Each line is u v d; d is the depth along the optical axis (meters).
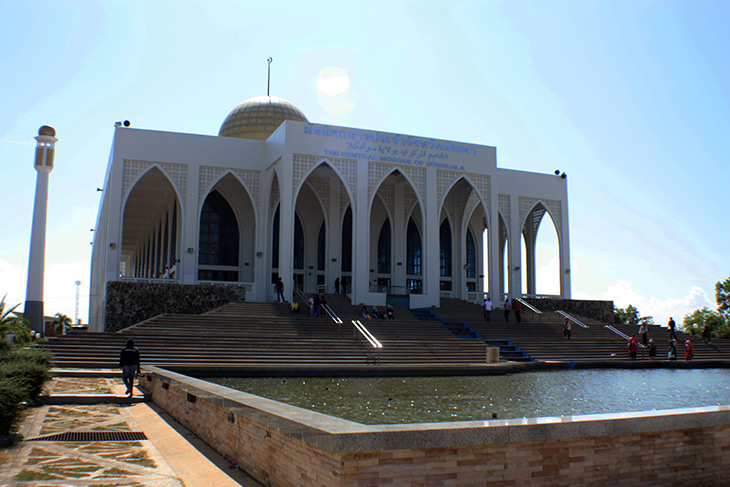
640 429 5.77
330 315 24.25
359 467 4.62
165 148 28.86
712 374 20.47
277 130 29.08
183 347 18.81
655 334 29.05
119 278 27.23
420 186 30.53
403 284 34.12
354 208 28.86
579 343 25.20
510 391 14.45
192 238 28.75
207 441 7.77
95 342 18.38
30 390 10.34
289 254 27.56
